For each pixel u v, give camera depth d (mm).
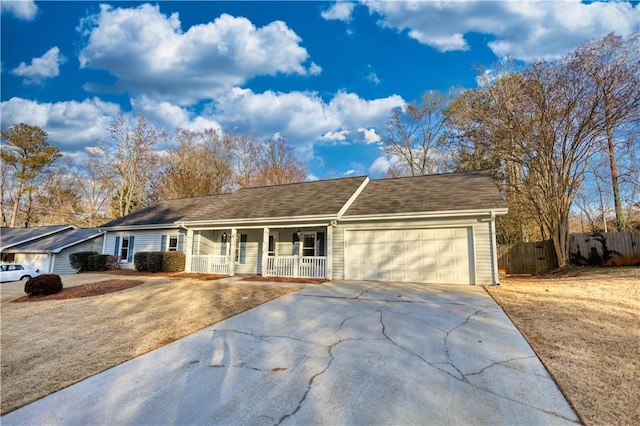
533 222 19562
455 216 10938
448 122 25672
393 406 3178
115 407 3326
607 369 3848
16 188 34094
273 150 35906
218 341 5328
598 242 13492
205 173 32438
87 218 36562
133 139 32031
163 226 17281
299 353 4688
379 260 11906
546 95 13016
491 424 2857
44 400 3525
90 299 9258
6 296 10727
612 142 13688
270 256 14719
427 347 4781
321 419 2984
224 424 2957
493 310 6809
